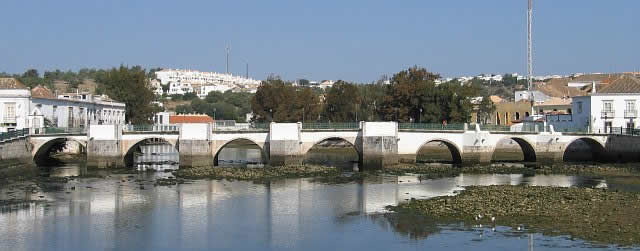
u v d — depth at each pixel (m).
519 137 109.69
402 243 46.78
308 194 70.75
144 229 52.56
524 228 49.66
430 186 77.25
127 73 161.50
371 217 56.19
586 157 121.44
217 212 59.78
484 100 164.00
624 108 119.94
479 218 53.25
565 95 166.62
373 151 103.81
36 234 50.69
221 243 47.91
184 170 92.44
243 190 74.06
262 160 122.31
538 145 110.50
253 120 170.62
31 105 110.12
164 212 59.88
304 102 167.62
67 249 46.22
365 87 186.75
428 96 138.12
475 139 108.12
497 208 56.44
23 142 98.06
